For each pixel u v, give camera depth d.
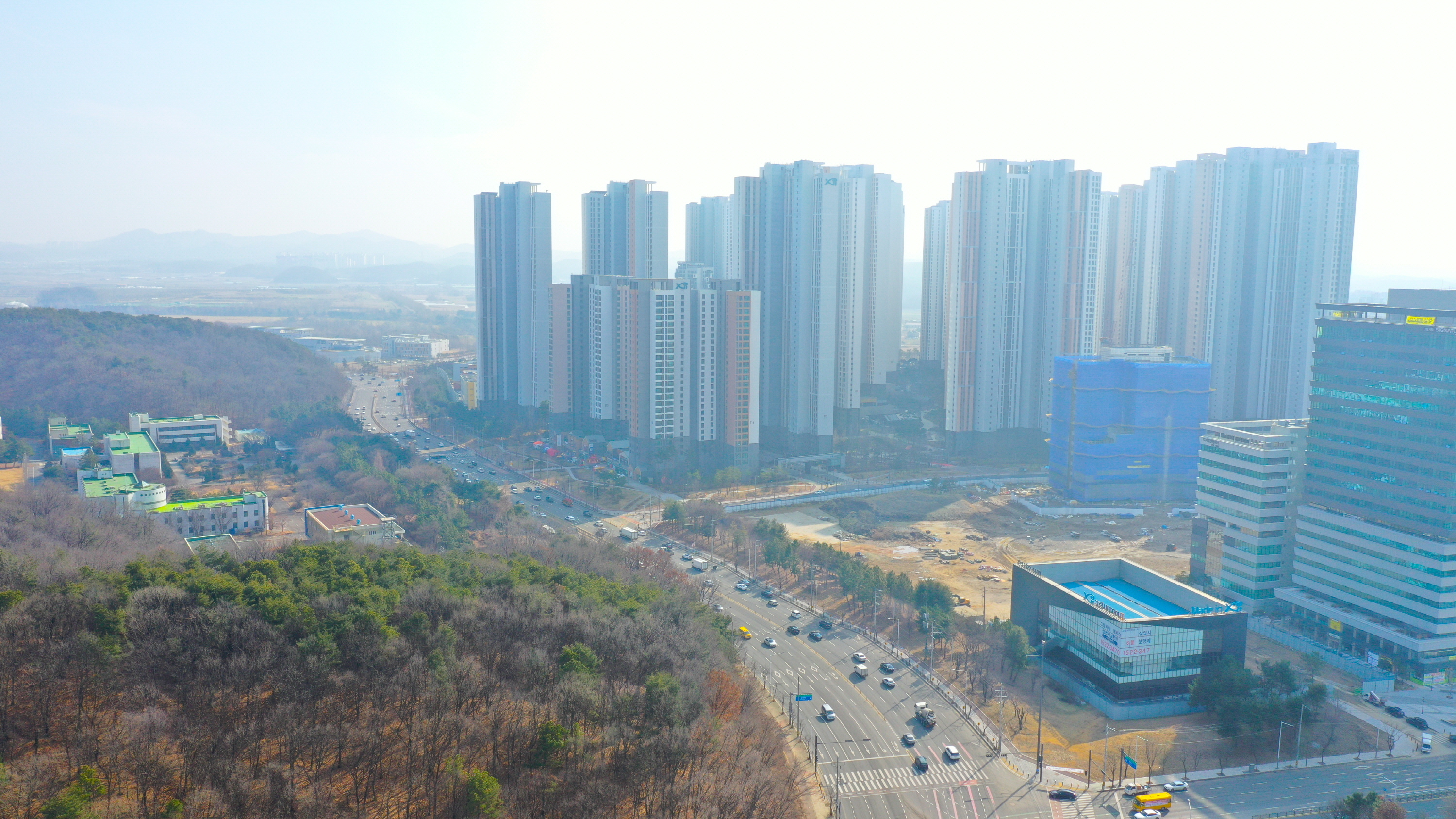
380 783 168.12
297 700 183.12
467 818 160.00
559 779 174.38
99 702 178.12
